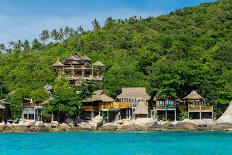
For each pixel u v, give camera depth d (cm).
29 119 9125
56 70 11900
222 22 15150
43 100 9569
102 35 15012
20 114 9331
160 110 9025
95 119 8725
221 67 10906
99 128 8444
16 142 5747
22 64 12712
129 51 13112
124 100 9288
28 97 9725
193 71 9150
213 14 16100
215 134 7044
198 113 9031
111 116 9225
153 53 12519
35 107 9112
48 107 8612
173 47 12862
